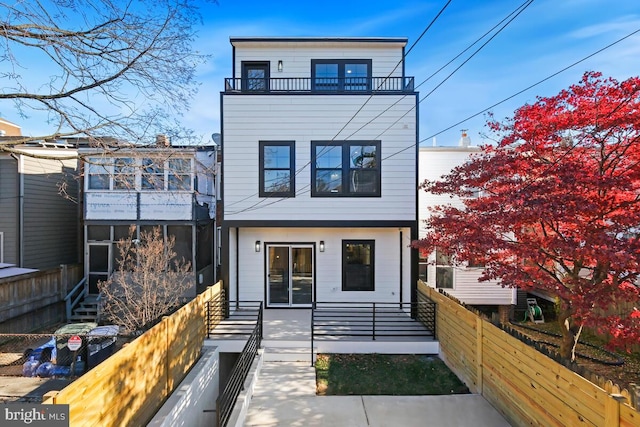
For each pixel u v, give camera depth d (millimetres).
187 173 7758
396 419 4324
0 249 10633
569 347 4926
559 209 3982
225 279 8406
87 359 6340
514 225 4723
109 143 5758
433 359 6562
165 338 4543
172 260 10727
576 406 3105
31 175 11086
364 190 8555
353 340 6836
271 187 8539
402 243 9141
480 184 5625
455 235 5758
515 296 10203
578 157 4770
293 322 8016
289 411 4527
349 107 8555
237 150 8508
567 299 4434
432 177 10133
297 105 8539
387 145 8570
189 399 4809
